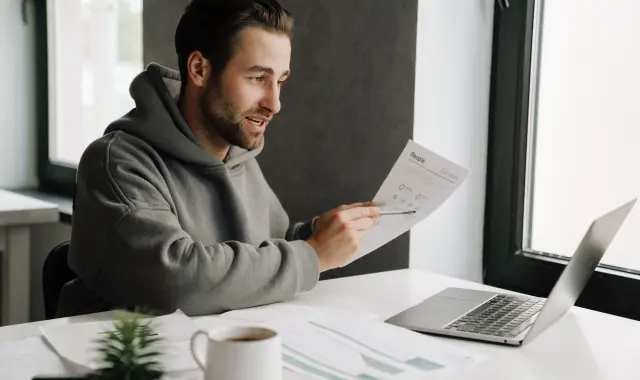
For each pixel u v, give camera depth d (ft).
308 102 6.47
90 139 9.80
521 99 5.81
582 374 3.40
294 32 6.53
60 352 3.32
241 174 5.42
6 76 10.18
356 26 6.03
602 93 5.46
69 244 4.96
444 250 5.97
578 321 4.25
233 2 4.74
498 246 6.04
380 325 3.92
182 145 4.85
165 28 7.52
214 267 4.16
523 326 4.00
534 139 5.91
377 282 5.06
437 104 5.78
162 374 2.61
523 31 5.76
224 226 5.08
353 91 6.09
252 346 2.58
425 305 4.40
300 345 3.53
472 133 6.01
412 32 5.61
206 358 2.65
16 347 3.42
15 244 8.04
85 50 9.72
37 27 10.28
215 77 4.83
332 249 4.65
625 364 3.56
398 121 5.76
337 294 4.72
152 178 4.60
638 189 5.28
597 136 5.51
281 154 6.73
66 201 9.48
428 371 3.32
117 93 9.29
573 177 5.68
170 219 4.42
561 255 5.74
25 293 8.17
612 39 5.38
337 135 6.25
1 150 10.23
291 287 4.41
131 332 2.56
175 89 5.10
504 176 5.95
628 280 5.16
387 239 4.89
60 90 10.20
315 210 6.48
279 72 4.87
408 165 4.92
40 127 10.39
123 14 9.09
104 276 4.39
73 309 4.75
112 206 4.37
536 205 5.94
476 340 3.84
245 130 4.91
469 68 5.93
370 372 3.25
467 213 6.06
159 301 4.15
